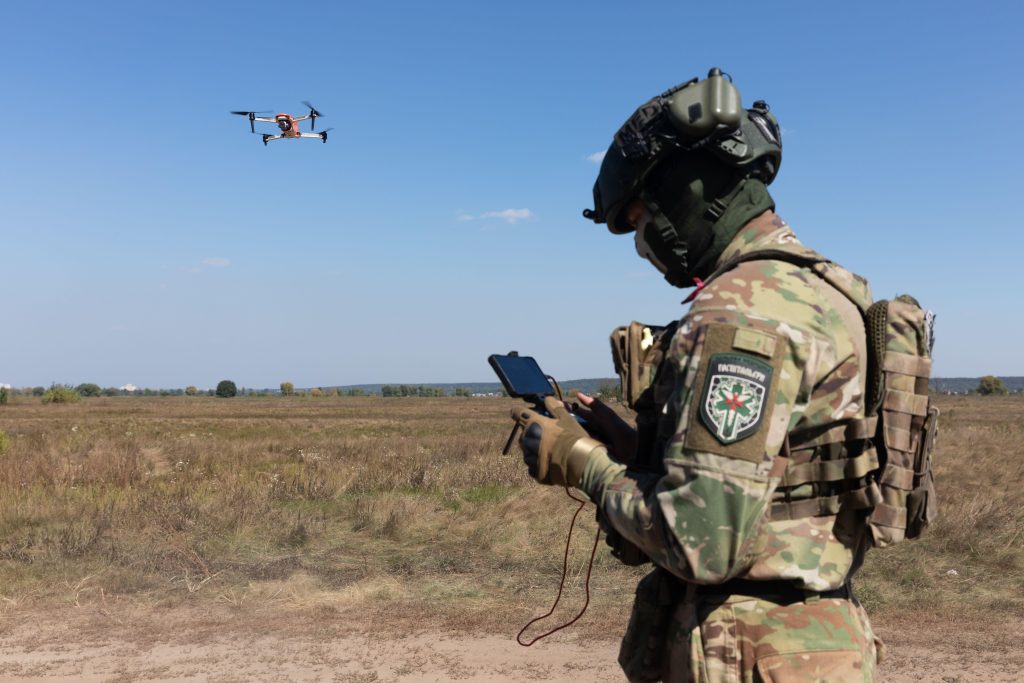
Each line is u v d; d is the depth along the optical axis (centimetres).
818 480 143
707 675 144
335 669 460
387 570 675
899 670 446
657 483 138
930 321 163
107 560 681
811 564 141
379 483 1112
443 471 1171
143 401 7544
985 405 4850
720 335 134
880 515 147
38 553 695
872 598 574
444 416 4128
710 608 146
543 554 724
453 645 497
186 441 2019
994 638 495
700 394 133
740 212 160
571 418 166
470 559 708
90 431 2544
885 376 149
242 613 562
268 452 1747
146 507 869
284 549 738
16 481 1066
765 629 142
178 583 627
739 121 153
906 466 148
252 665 466
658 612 158
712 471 129
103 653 487
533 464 162
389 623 540
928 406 152
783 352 133
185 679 446
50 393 5644
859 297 151
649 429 155
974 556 674
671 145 156
